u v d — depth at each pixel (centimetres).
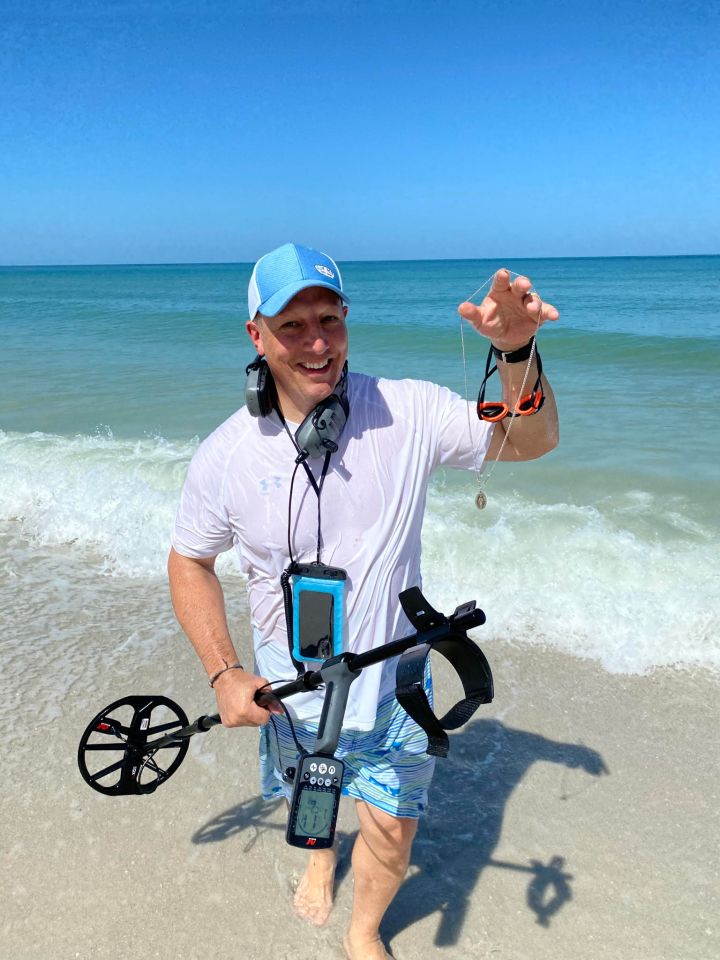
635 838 278
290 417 176
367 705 187
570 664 388
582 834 281
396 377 1374
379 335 1884
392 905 256
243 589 485
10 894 258
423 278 8269
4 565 524
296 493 177
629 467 687
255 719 181
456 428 186
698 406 952
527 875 265
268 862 269
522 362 169
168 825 286
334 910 251
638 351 1417
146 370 1366
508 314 162
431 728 158
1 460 719
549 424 179
